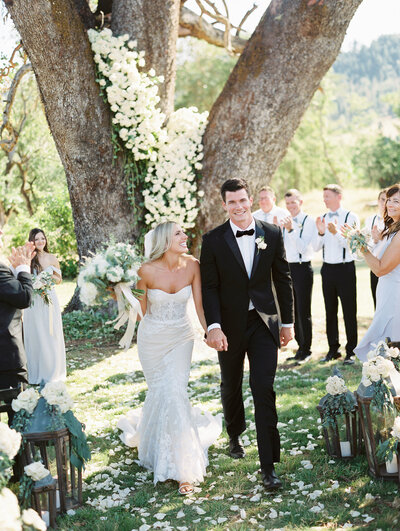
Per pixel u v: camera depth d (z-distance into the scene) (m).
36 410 3.76
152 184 9.84
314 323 10.77
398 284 4.79
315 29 8.68
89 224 9.72
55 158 27.81
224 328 4.27
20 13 8.09
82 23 8.68
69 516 3.67
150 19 9.37
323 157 47.28
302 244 7.62
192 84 38.56
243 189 4.23
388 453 3.67
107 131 9.23
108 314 10.14
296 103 9.23
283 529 3.35
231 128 9.45
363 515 3.44
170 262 4.42
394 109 53.53
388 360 3.96
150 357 4.42
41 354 6.50
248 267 4.25
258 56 9.18
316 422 5.23
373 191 52.22
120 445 5.05
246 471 4.31
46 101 8.91
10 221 31.20
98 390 6.90
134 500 3.92
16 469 3.88
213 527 3.47
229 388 4.44
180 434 4.17
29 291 4.10
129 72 9.05
